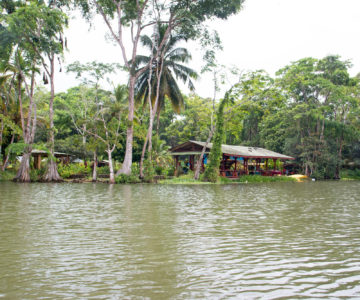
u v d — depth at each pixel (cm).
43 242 862
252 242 882
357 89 5578
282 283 591
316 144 5466
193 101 5412
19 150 3166
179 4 3319
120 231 1002
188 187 2914
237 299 523
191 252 780
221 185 3291
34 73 3325
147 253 770
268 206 1634
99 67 3086
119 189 2548
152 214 1331
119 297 527
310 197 2136
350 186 3434
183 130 5734
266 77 3547
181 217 1264
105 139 3322
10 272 637
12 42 3009
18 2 3083
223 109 3700
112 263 695
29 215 1274
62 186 2762
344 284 588
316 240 912
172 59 3778
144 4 3256
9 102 3666
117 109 3238
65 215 1284
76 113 4444
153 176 3428
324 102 5647
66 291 548
